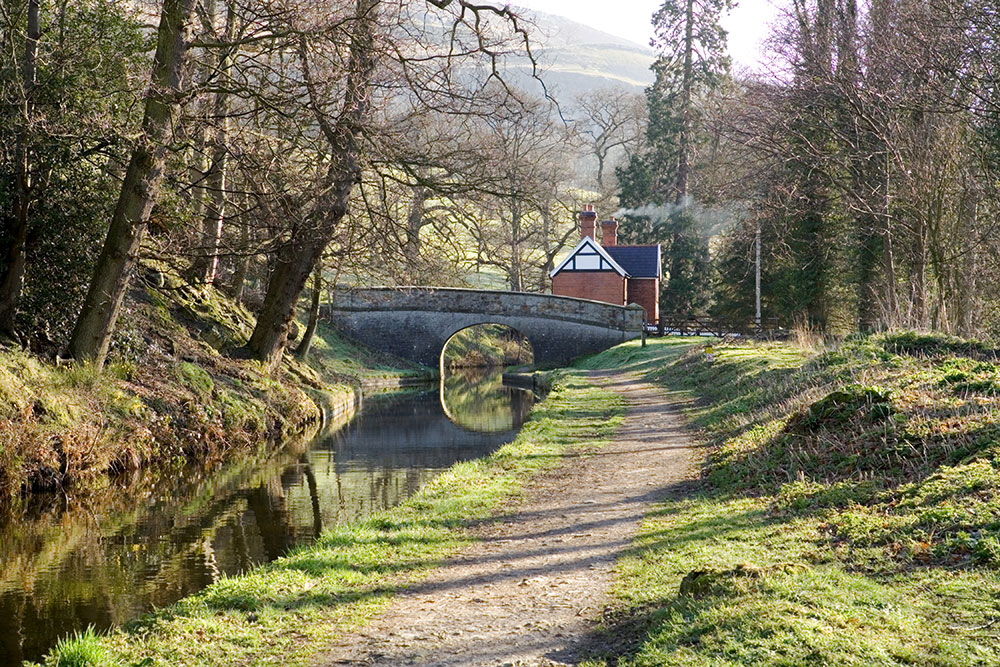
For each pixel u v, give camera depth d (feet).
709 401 71.87
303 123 63.05
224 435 68.39
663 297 215.10
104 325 60.23
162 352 72.84
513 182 71.20
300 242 70.54
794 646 16.80
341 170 65.31
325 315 162.30
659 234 215.92
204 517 44.96
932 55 70.08
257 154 65.36
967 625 17.65
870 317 111.45
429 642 21.98
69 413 52.90
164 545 39.19
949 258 76.13
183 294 89.10
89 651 21.42
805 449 38.24
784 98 87.10
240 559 36.73
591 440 59.47
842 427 38.40
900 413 36.50
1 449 46.09
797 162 94.79
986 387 37.58
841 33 83.92
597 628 22.06
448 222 81.66
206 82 59.21
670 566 26.22
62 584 33.06
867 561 22.98
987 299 85.87
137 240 59.62
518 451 55.72
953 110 68.80
